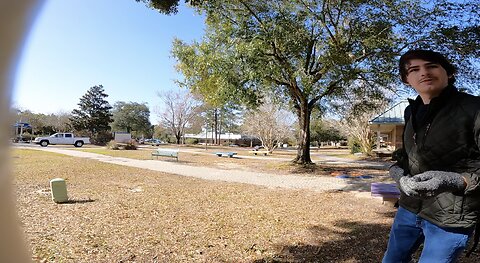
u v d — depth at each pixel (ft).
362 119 77.56
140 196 24.20
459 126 5.31
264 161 62.54
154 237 14.17
